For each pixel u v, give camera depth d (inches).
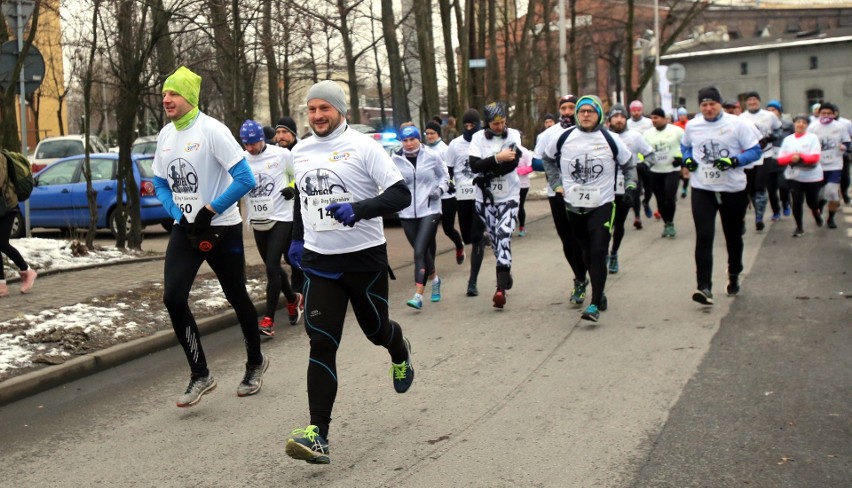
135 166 629.9
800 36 2706.7
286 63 683.4
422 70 978.7
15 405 238.5
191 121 214.8
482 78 1047.0
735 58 2669.8
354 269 188.1
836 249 462.3
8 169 352.5
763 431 192.1
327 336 184.1
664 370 244.2
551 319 319.6
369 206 180.2
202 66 558.6
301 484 172.1
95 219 491.8
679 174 534.3
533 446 187.6
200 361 221.6
